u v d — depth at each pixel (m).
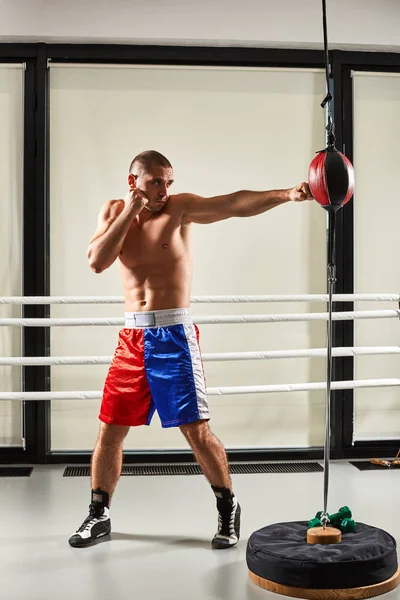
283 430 4.70
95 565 2.77
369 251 4.71
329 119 2.72
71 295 4.57
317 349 4.32
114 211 3.11
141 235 3.03
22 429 4.54
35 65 4.52
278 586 2.49
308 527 2.86
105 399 3.09
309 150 4.67
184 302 3.05
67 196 4.56
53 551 2.93
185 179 4.61
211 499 3.72
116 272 4.59
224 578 2.64
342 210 4.67
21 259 4.56
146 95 4.58
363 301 4.62
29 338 4.52
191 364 2.99
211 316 4.18
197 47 4.57
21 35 4.39
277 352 4.27
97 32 4.41
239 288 4.65
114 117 4.57
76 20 4.41
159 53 4.55
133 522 3.33
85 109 4.55
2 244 4.55
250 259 4.66
